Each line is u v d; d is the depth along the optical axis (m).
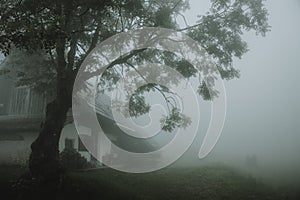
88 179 15.97
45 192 14.28
